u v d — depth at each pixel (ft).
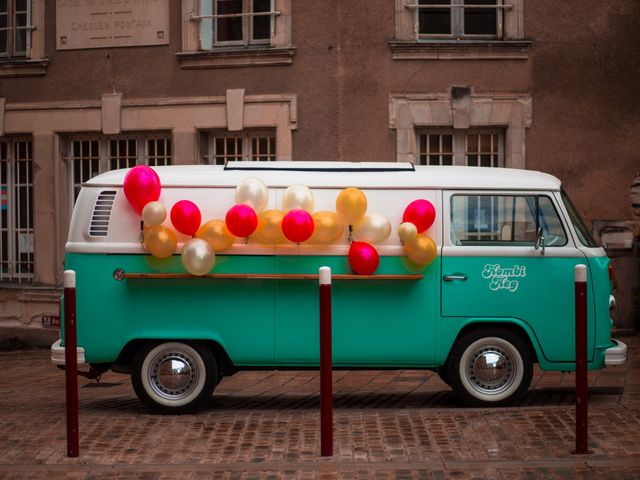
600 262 32.73
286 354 32.48
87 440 28.25
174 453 26.55
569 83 53.72
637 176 53.72
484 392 32.50
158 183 32.27
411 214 32.04
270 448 26.81
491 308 32.42
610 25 53.67
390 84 53.72
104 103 57.26
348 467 24.47
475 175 32.91
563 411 31.07
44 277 58.70
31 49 58.70
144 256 32.40
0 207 59.72
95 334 32.50
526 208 32.81
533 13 53.88
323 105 53.93
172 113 56.08
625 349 32.89
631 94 53.72
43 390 41.93
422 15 54.03
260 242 32.30
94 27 57.47
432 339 32.42
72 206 58.90
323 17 53.88
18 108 58.90
